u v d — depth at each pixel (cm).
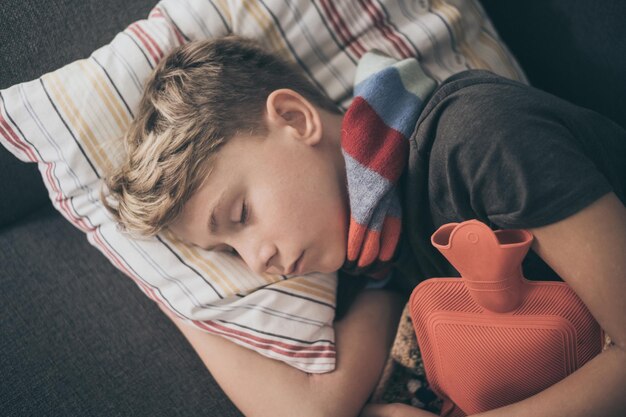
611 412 66
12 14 96
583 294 65
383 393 89
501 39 105
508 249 63
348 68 97
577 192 62
